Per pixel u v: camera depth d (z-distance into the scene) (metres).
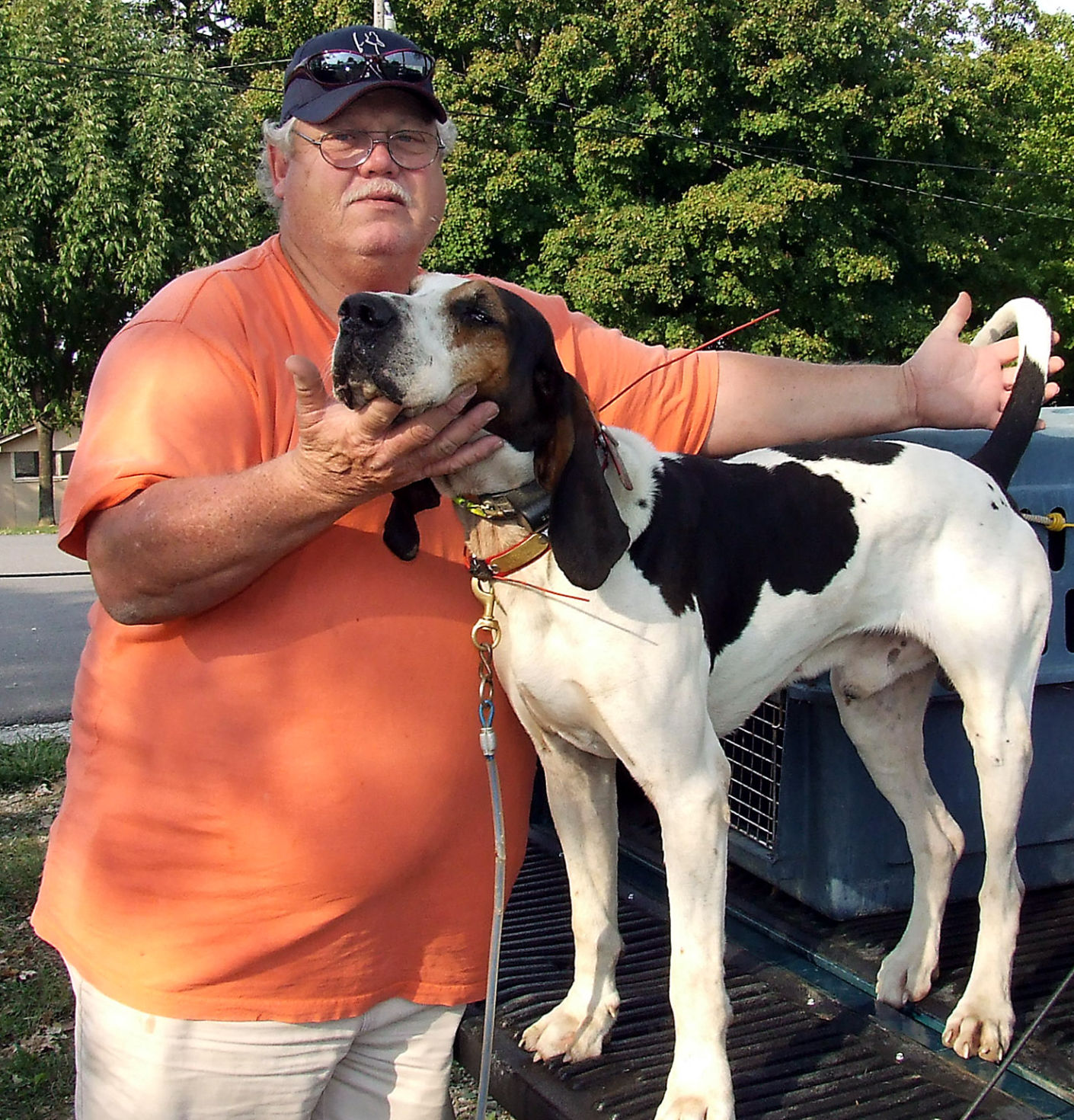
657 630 2.11
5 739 6.23
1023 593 2.51
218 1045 1.90
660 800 2.13
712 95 17.14
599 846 2.38
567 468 1.97
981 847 2.94
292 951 1.92
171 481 1.79
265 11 19.80
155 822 1.88
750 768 3.01
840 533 2.45
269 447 1.96
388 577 1.99
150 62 18.11
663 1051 2.30
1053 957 2.62
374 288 2.16
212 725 1.88
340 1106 2.18
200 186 18.17
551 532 1.99
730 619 2.31
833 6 17.50
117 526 1.78
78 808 1.96
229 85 19.17
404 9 18.25
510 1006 2.49
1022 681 2.51
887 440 2.78
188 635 1.90
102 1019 1.90
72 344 19.84
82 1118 1.95
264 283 2.08
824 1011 2.43
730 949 2.75
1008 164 21.45
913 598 2.52
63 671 8.06
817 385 2.69
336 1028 1.99
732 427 2.66
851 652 2.59
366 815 1.93
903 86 18.38
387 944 2.03
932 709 2.85
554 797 2.36
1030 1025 2.27
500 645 2.14
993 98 21.12
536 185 17.33
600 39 17.17
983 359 2.78
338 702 1.92
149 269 17.86
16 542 18.88
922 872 2.55
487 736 2.02
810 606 2.42
